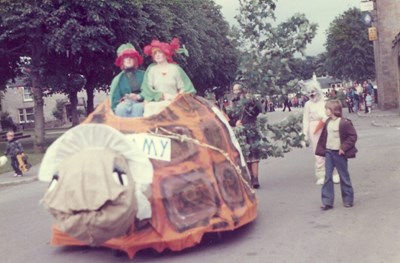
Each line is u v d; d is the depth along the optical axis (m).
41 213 11.33
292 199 10.23
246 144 11.38
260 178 13.00
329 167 9.15
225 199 7.40
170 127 7.42
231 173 7.87
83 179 5.84
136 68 8.53
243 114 11.55
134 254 6.91
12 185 17.48
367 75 65.06
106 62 29.97
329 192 9.15
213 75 51.66
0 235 9.49
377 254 6.57
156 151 7.10
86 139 6.34
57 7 25.12
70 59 29.75
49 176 6.29
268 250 7.09
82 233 5.88
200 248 7.36
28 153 26.95
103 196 5.73
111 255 7.44
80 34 24.73
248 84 11.67
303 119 11.66
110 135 6.32
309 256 6.70
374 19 39.69
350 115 39.16
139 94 8.15
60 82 30.11
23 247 8.46
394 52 34.72
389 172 12.18
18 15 24.58
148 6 29.72
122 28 26.94
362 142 18.83
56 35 24.58
